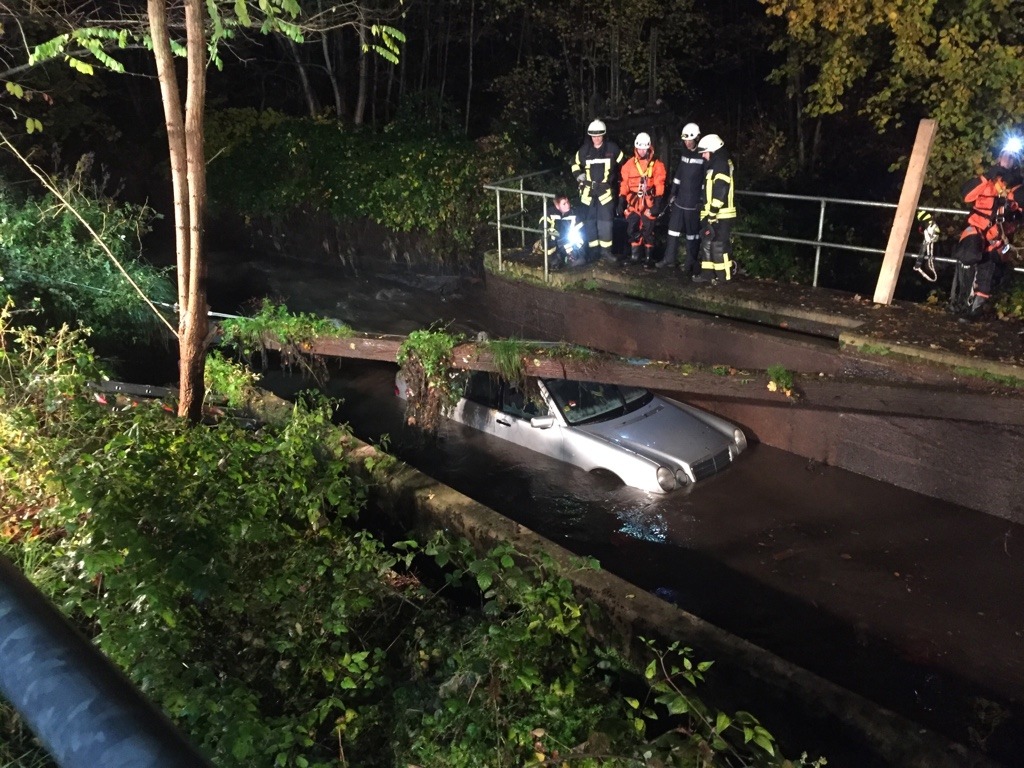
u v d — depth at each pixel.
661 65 15.51
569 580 5.97
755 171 15.50
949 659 6.24
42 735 0.84
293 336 9.77
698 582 7.25
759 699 5.17
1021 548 7.34
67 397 6.51
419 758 4.32
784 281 10.33
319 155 16.05
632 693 5.65
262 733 3.75
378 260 15.52
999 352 7.73
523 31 17.59
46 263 10.77
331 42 18.86
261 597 5.28
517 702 4.64
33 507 5.52
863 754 4.77
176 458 6.01
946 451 7.93
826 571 7.25
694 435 8.84
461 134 16.47
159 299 11.79
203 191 6.61
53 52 5.92
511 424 9.38
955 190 10.45
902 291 11.35
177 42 7.06
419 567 7.32
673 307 10.24
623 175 11.04
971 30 9.13
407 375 9.20
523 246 12.71
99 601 4.47
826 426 8.76
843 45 10.03
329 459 7.91
